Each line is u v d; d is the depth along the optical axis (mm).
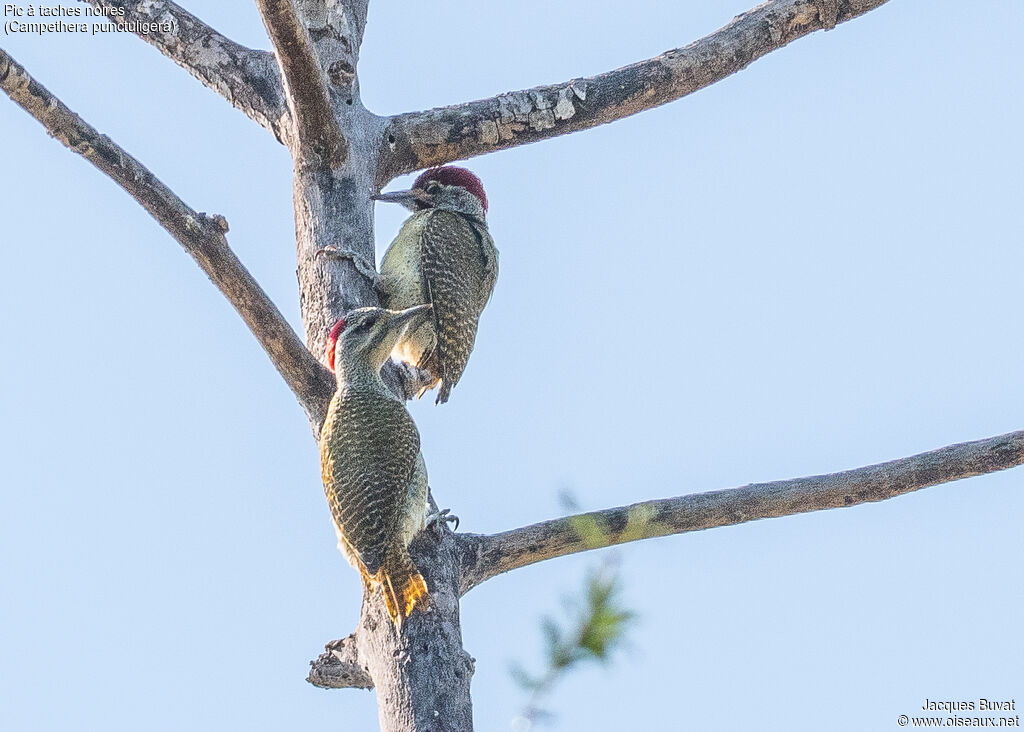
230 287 10117
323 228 12086
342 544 11070
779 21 14141
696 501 10266
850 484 10430
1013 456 10391
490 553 10344
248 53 13164
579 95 13797
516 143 13820
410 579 9828
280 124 12766
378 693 9477
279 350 10664
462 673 9461
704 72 14023
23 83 9141
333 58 12781
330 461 10891
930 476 10414
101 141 9547
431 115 13594
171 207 9750
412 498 10578
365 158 12719
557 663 4402
